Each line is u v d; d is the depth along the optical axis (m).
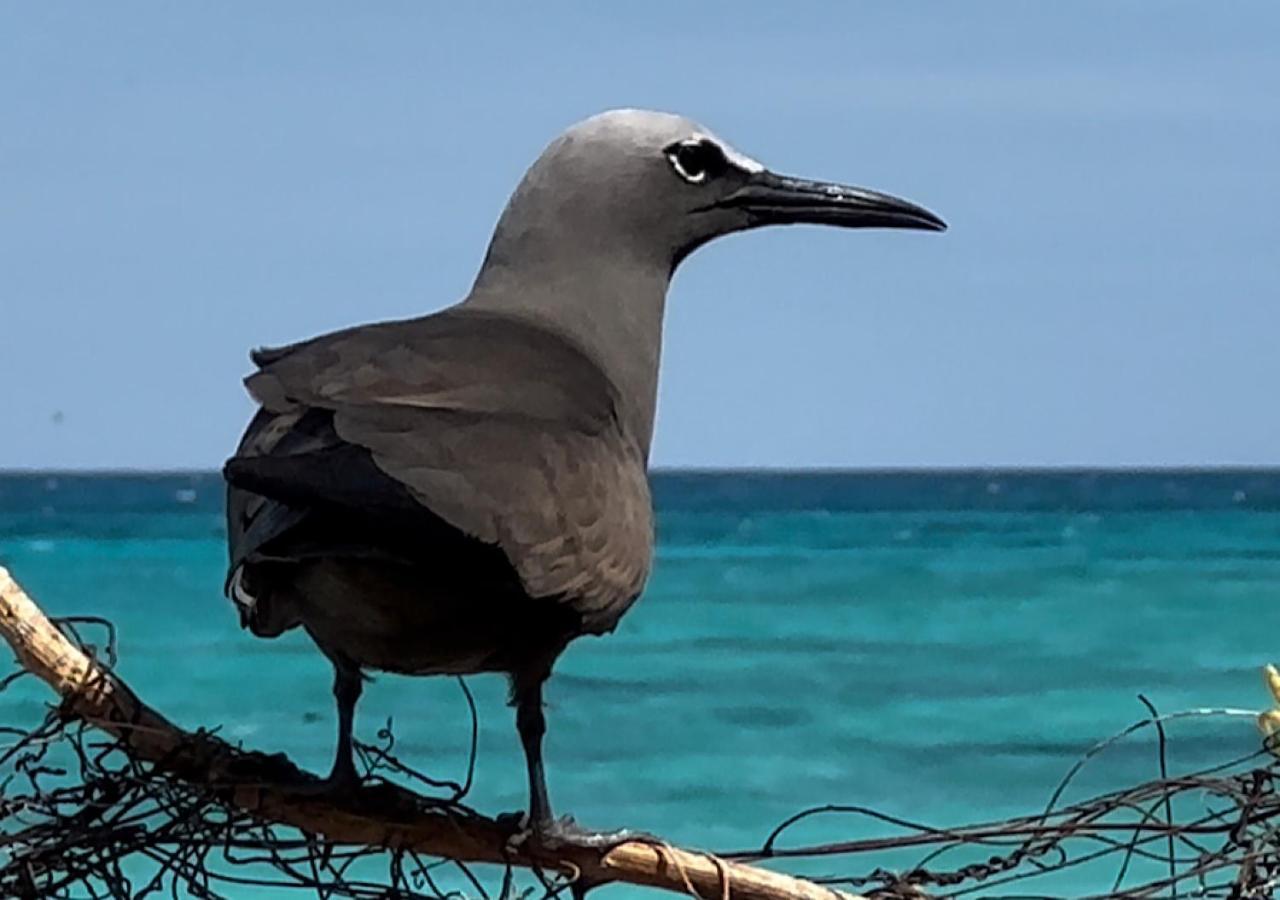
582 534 5.31
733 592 50.03
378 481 4.98
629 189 6.31
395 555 4.98
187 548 66.06
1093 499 128.12
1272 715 5.67
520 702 5.63
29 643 5.40
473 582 5.20
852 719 27.95
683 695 30.16
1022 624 41.00
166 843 5.43
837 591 49.97
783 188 6.54
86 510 105.06
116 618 39.41
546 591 5.22
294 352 5.45
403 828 5.45
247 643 32.91
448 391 5.30
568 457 5.36
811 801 22.39
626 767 23.89
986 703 29.39
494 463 5.17
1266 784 5.55
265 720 25.36
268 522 5.03
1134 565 58.75
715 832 20.75
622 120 6.38
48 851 5.39
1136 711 27.94
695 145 6.40
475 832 5.48
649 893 12.89
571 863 5.46
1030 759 24.53
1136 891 5.51
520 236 6.26
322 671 29.28
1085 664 33.81
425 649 5.42
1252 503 119.56
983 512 106.38
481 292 6.26
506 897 5.54
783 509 115.12
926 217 6.73
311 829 5.45
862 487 162.62
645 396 6.27
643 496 5.69
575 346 6.03
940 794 22.89
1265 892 5.47
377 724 23.56
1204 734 25.56
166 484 161.62
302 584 5.32
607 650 36.56
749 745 25.72
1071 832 5.46
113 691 5.43
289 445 5.12
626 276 6.29
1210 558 62.22
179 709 26.14
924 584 52.12
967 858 14.58
